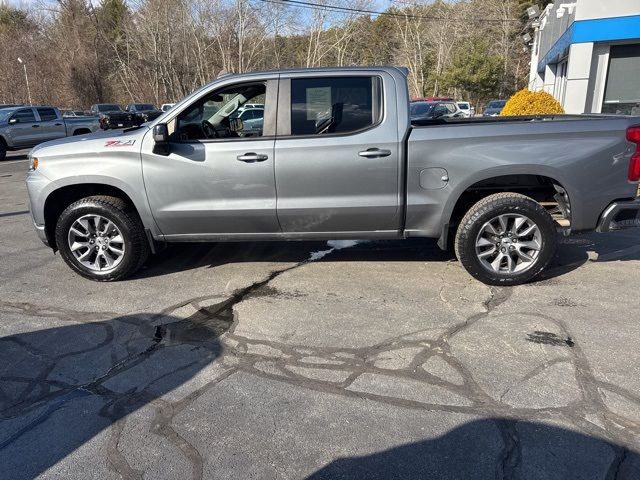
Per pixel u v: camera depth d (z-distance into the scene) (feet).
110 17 172.35
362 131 14.14
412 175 14.19
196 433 8.87
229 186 14.64
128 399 9.91
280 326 12.75
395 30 198.39
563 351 11.15
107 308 14.10
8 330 12.91
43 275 16.90
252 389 10.11
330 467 7.98
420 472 7.81
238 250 18.89
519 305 13.55
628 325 12.27
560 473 7.68
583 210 14.14
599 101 42.04
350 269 16.61
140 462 8.21
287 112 14.43
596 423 8.76
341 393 9.89
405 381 10.21
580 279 15.25
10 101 133.39
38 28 151.64
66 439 8.82
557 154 13.76
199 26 162.40
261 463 8.11
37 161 15.38
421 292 14.57
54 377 10.75
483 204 14.34
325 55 170.91
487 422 8.87
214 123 16.17
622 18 38.81
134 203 15.08
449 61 166.61
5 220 25.50
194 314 13.57
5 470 8.13
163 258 18.21
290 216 14.70
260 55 168.86
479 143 13.88
